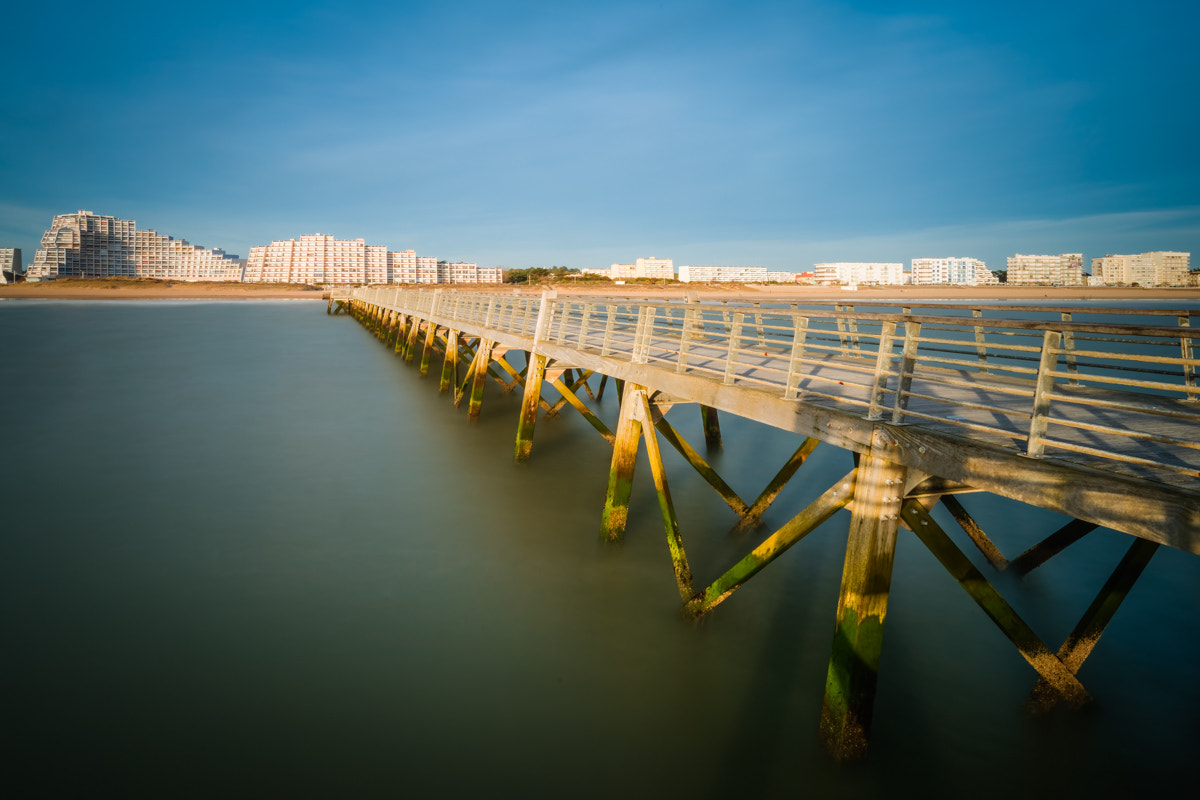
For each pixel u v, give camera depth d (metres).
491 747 5.62
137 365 28.48
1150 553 5.82
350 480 12.61
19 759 5.39
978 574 5.43
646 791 5.18
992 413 6.55
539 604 7.96
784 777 5.32
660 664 6.79
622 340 13.90
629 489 9.55
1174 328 3.68
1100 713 6.00
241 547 9.52
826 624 7.51
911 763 5.45
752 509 10.10
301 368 28.02
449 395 21.69
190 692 6.27
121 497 11.54
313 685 6.40
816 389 7.63
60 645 7.00
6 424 17.00
